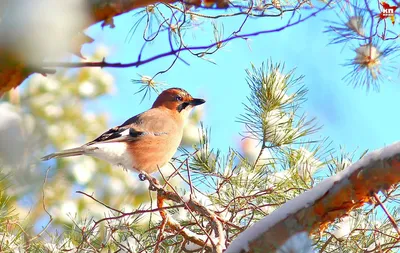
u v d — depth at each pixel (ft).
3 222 26.68
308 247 20.88
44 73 14.32
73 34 13.94
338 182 21.02
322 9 20.67
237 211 27.68
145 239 29.53
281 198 30.12
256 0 27.55
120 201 48.19
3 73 14.10
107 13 14.69
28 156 17.61
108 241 28.27
